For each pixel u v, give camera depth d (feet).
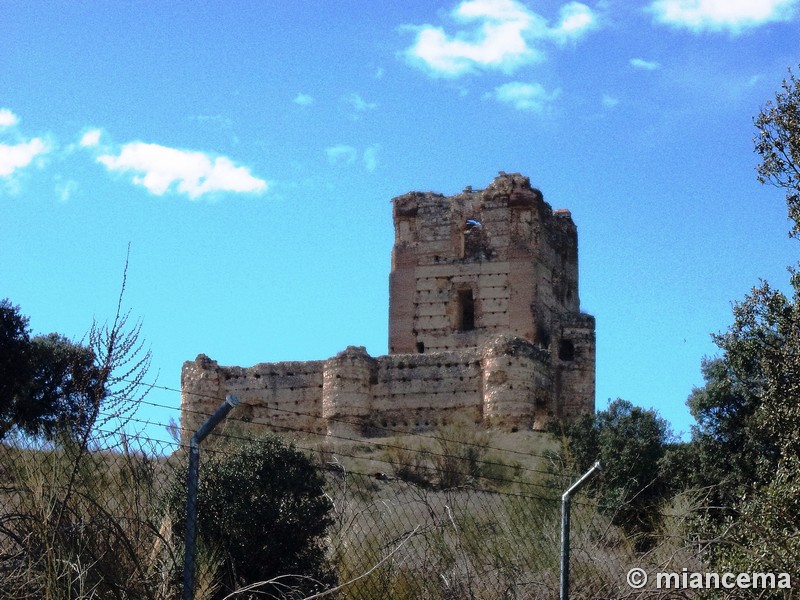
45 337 154.92
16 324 147.54
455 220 272.51
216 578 75.00
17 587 60.64
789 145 104.32
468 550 82.28
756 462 135.03
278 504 91.71
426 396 237.25
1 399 127.13
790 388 103.91
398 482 103.09
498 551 82.28
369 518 91.15
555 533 87.30
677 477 143.02
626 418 169.48
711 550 91.56
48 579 59.88
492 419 231.09
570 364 262.88
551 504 99.55
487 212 270.46
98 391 66.59
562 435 177.27
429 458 183.73
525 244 267.59
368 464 183.73
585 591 79.97
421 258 271.90
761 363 107.45
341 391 236.22
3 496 66.13
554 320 269.23
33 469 66.44
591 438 169.27
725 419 143.13
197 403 243.81
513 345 234.79
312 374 243.40
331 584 79.97
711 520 99.14
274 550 87.97
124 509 67.41
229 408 60.49
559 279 280.72
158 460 77.51
